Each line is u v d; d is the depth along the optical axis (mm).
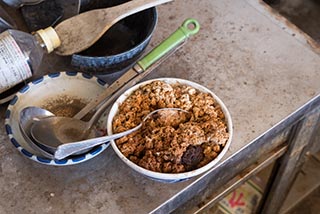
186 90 885
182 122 848
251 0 1113
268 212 1346
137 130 835
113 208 832
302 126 1044
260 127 922
